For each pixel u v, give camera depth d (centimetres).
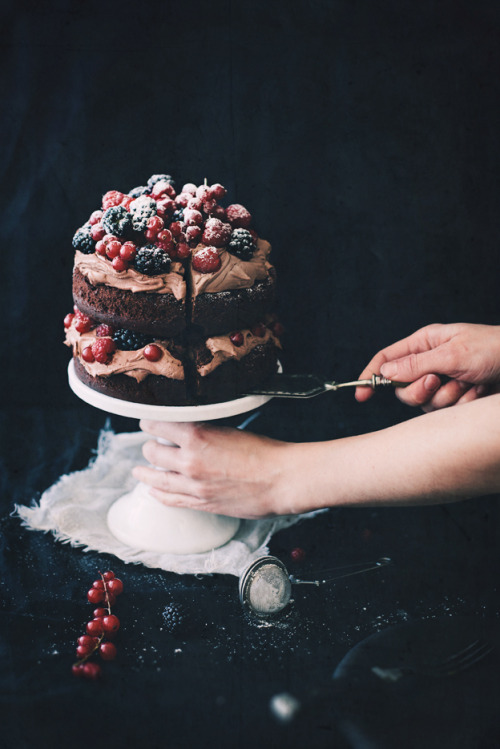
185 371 78
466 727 64
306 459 79
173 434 81
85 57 103
